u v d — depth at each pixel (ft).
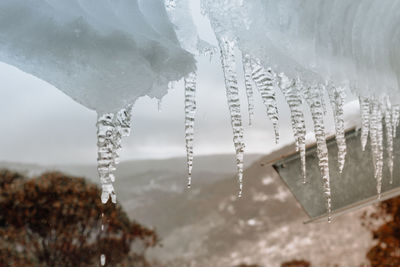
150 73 3.08
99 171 3.16
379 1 4.14
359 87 4.52
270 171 139.33
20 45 2.93
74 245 16.85
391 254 17.35
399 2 4.20
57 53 2.97
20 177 17.54
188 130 3.53
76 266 16.79
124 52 3.04
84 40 2.99
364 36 4.33
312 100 4.26
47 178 17.15
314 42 3.96
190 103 3.49
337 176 7.52
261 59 3.65
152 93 3.31
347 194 7.47
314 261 79.77
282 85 3.96
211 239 118.62
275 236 104.27
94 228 17.47
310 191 7.82
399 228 17.13
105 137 3.17
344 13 4.05
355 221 83.10
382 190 7.10
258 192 131.75
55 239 16.62
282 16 3.71
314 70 3.99
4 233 15.92
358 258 73.15
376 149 5.06
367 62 4.43
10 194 16.20
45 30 2.95
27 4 2.93
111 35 3.04
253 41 3.60
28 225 16.37
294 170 7.91
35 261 16.24
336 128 4.56
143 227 19.93
